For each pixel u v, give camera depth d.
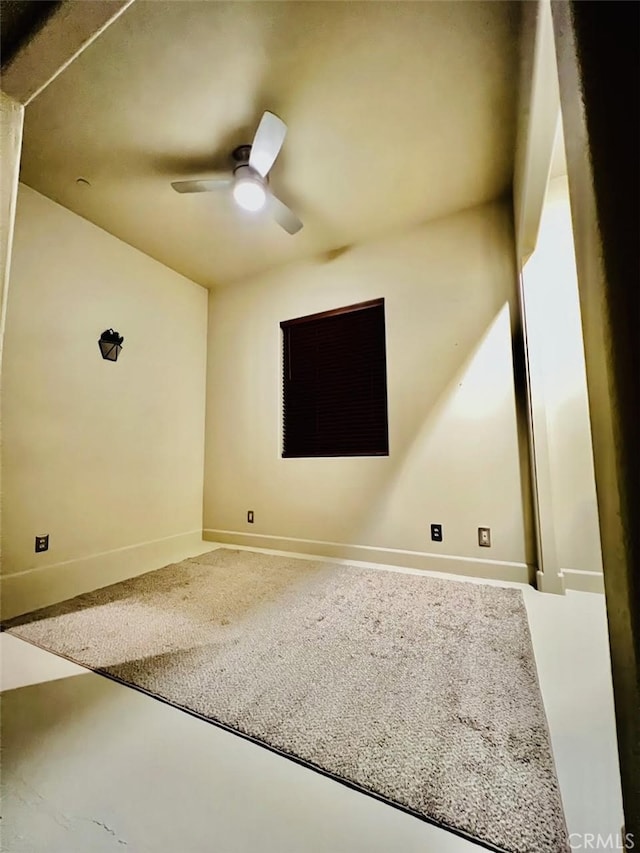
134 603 2.11
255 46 1.51
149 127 1.89
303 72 1.62
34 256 2.33
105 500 2.71
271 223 2.73
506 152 2.11
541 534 2.18
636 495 0.46
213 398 3.69
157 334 3.23
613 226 0.47
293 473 3.19
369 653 1.55
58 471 2.42
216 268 3.41
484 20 1.42
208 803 0.91
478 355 2.55
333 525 2.99
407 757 1.02
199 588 2.33
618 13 0.47
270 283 3.44
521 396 2.42
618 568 0.48
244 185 2.00
